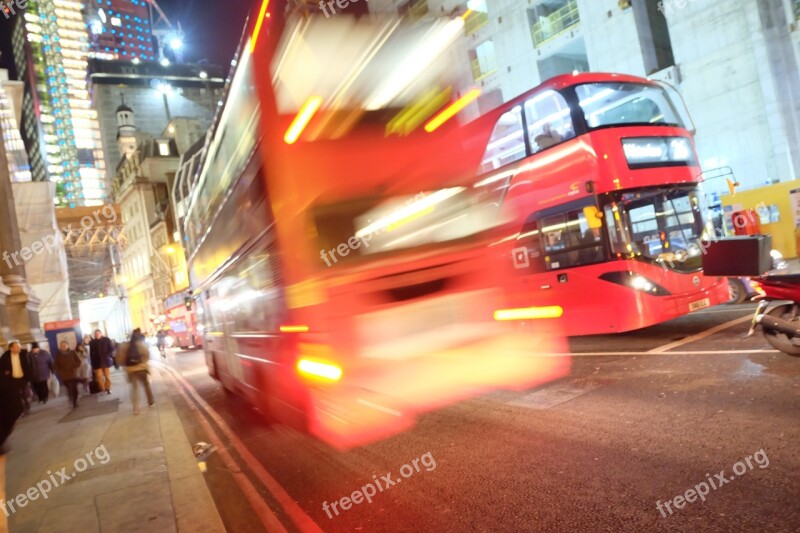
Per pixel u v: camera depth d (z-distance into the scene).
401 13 6.51
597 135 8.67
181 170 14.30
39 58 133.50
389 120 6.26
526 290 9.92
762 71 19.06
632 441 4.69
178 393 14.26
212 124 8.40
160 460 6.66
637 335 9.53
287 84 5.81
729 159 20.30
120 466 6.57
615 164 8.62
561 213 9.23
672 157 9.35
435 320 6.22
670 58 23.44
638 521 3.39
